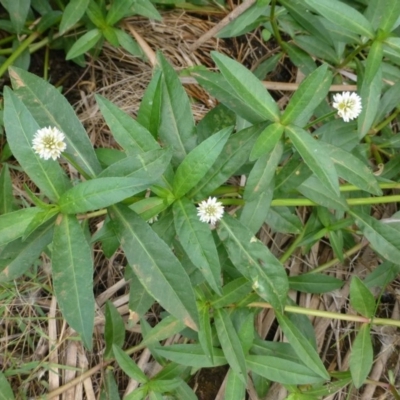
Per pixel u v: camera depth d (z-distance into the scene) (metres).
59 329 0.47
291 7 0.45
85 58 0.53
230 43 0.56
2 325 0.46
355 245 0.49
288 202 0.39
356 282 0.39
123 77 0.54
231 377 0.38
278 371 0.38
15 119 0.29
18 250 0.32
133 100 0.53
